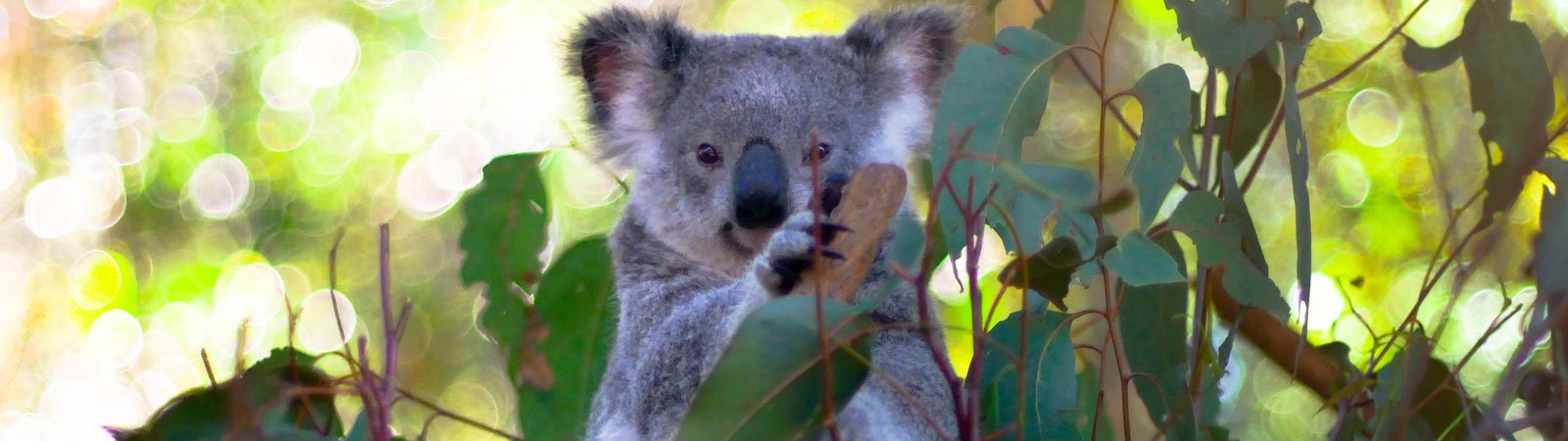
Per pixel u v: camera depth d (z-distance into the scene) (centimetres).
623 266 636
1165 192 417
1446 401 521
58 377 1619
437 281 1616
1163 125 419
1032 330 475
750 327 388
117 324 1600
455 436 1227
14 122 1772
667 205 624
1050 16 543
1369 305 1012
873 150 621
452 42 1861
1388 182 1237
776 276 432
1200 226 437
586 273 632
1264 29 470
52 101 1795
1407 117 1238
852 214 405
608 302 636
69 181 1736
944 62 675
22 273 1677
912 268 376
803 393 391
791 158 596
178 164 1719
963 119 405
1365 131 1264
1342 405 482
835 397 394
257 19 1838
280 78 1791
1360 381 461
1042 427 468
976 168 395
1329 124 1277
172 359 1570
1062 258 397
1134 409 791
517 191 613
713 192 607
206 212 1694
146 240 1678
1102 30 953
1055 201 347
